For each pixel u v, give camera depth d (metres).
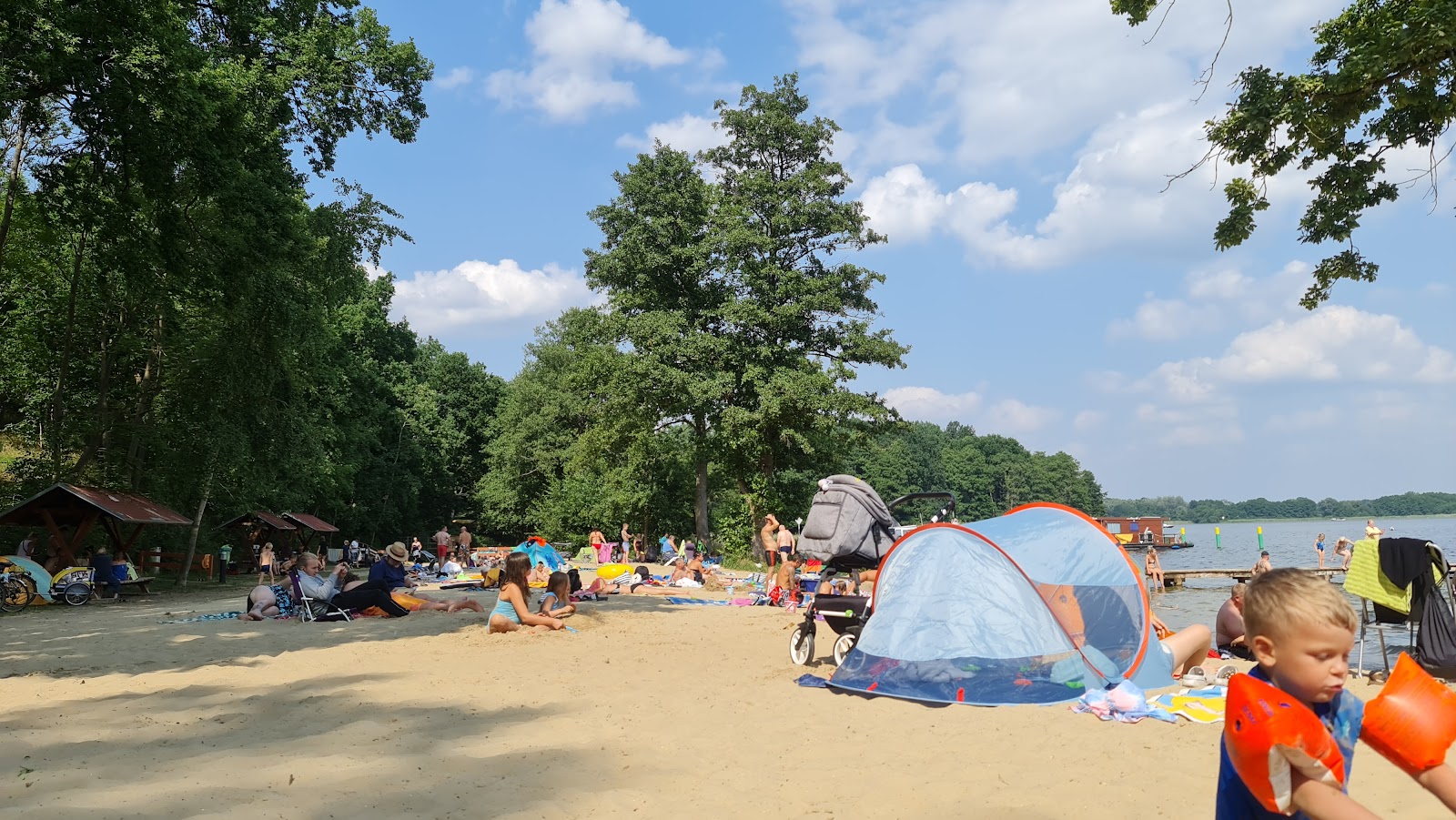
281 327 28.39
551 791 5.71
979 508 147.38
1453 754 6.30
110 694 9.28
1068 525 10.55
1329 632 2.43
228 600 24.16
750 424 43.62
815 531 12.61
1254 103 15.38
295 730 7.53
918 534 10.41
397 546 17.73
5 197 26.77
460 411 85.56
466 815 5.21
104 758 6.48
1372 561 10.25
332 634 14.34
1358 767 6.18
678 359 45.69
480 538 84.19
